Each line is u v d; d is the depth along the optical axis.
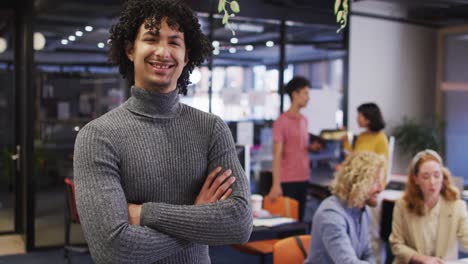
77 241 5.46
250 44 5.95
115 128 1.32
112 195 1.26
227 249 5.04
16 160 5.94
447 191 3.06
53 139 5.48
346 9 1.81
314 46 6.38
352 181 2.60
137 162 1.31
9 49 5.94
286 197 4.37
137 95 1.36
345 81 6.71
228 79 5.85
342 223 2.57
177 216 1.28
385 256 4.04
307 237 2.93
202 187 1.39
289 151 4.75
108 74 5.60
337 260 2.49
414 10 6.69
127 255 1.23
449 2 6.13
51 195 5.46
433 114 7.71
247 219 1.37
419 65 7.52
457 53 7.78
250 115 6.00
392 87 7.26
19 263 4.89
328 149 6.23
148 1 1.36
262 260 3.74
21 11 5.71
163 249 1.28
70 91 5.50
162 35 1.35
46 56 5.31
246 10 5.82
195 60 1.50
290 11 6.11
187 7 1.42
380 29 7.08
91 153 1.29
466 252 3.75
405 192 3.14
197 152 1.39
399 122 7.36
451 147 7.82
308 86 4.76
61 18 5.29
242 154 3.57
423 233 3.04
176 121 1.39
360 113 4.84
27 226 5.29
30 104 5.24
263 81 6.07
